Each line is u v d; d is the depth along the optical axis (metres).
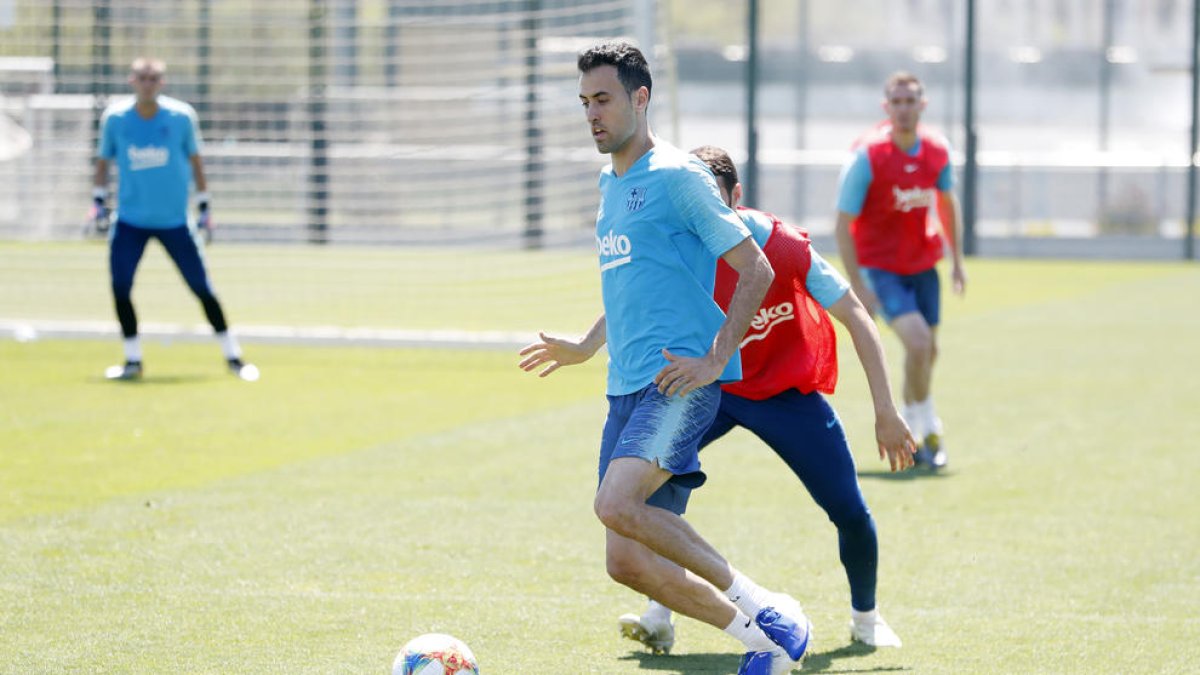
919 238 35.16
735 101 121.50
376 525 27.42
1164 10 118.69
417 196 82.31
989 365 52.56
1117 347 58.00
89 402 41.91
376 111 82.06
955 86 119.81
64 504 28.77
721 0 121.44
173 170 45.66
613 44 17.45
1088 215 112.06
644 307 17.42
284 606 21.88
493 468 33.22
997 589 23.41
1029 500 30.45
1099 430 39.25
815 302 19.73
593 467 33.47
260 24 62.47
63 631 20.38
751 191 102.44
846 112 119.50
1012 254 111.00
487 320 62.00
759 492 30.98
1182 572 24.53
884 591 23.28
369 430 38.22
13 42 62.66
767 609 17.70
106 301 67.56
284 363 51.78
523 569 24.36
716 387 17.81
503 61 76.56
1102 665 19.36
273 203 76.25
